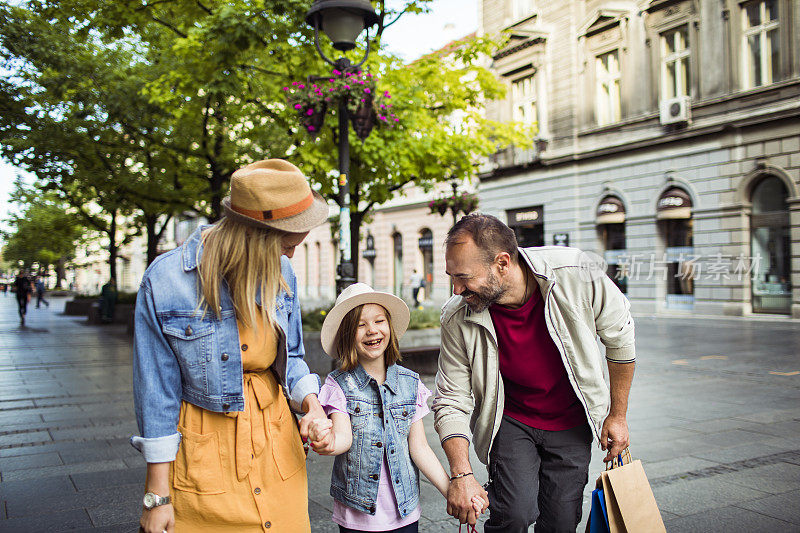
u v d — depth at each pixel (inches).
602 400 93.0
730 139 699.4
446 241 90.7
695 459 182.5
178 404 72.1
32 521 138.8
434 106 462.3
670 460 181.9
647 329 602.9
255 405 75.2
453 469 90.3
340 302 95.0
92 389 320.8
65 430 230.7
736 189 697.6
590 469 177.2
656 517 88.7
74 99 490.3
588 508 146.3
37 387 327.6
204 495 71.1
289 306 79.7
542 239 943.7
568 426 96.3
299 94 303.3
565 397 95.3
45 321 916.0
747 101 684.7
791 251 651.5
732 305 699.4
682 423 229.1
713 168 718.5
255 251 73.0
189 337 71.1
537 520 98.1
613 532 84.8
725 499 148.6
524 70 956.6
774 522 134.1
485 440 97.5
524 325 93.4
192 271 72.9
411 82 410.9
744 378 324.8
